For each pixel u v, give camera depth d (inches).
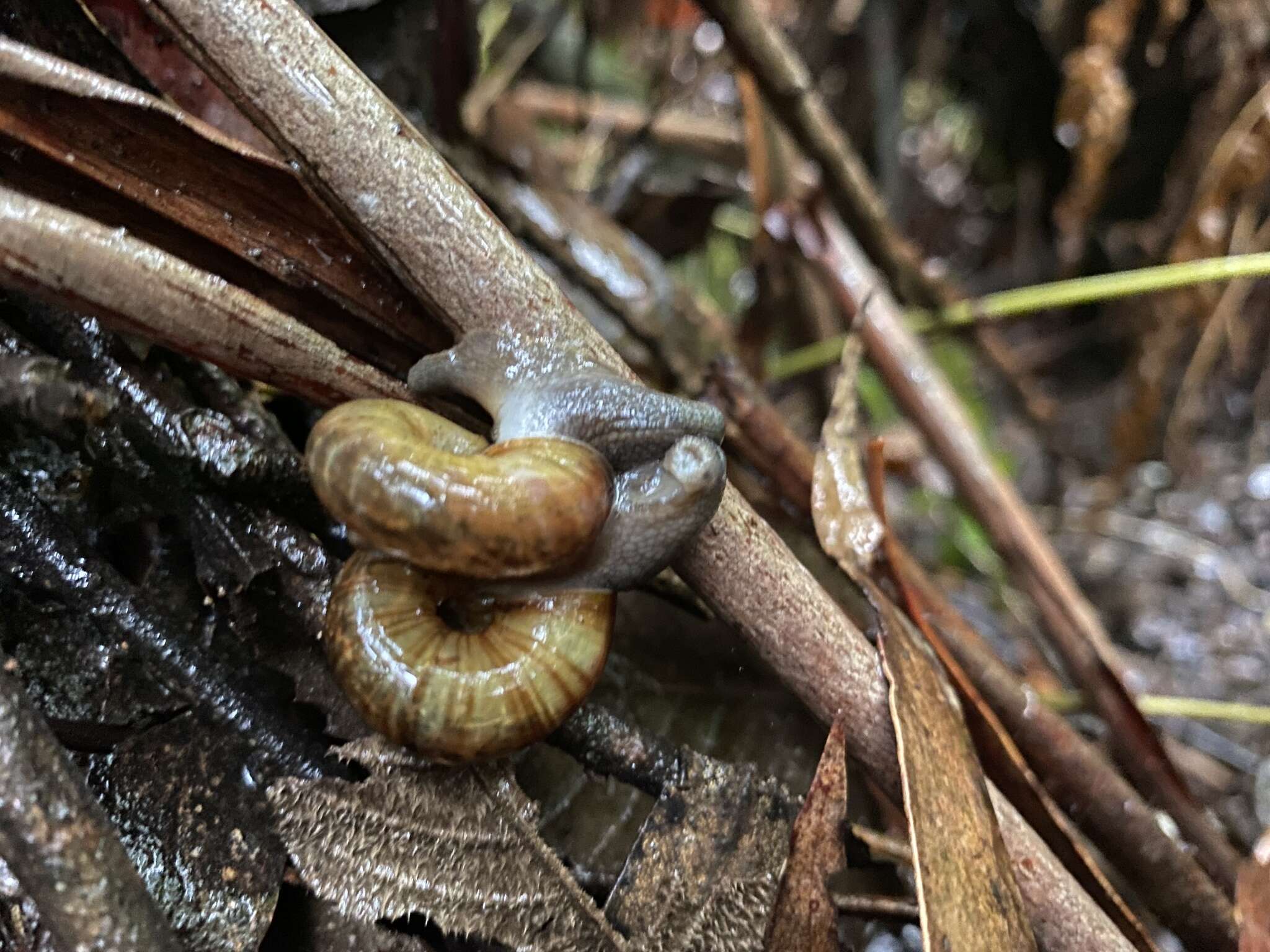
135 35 4.3
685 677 5.3
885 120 11.7
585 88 10.3
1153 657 9.1
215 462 3.8
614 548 3.8
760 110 7.6
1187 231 8.8
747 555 3.9
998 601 9.3
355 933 3.5
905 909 4.0
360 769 3.7
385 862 3.5
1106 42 7.8
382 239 3.6
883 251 7.7
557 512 3.6
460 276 3.7
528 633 3.8
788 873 3.6
